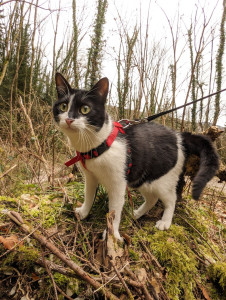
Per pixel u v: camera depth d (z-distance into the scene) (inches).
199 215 24.7
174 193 20.9
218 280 17.4
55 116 18.4
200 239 20.9
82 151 16.9
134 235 19.0
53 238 16.8
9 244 14.0
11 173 25.3
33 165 29.6
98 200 22.6
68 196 22.2
